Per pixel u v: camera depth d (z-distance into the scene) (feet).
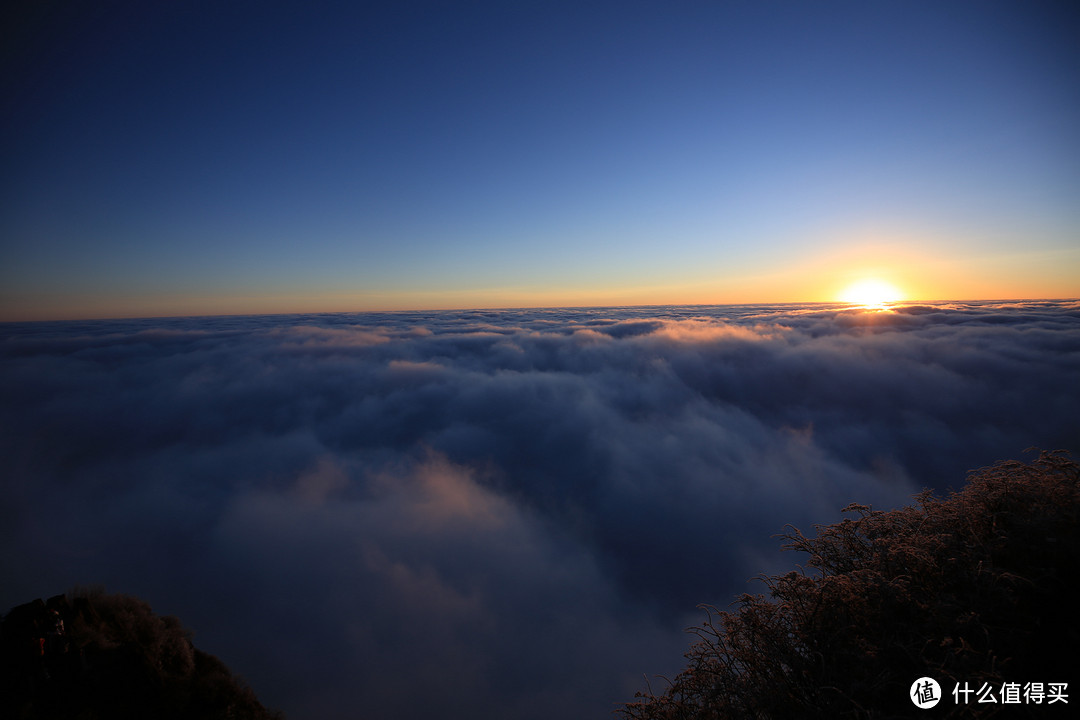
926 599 9.98
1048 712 7.34
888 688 8.86
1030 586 9.20
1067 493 10.56
